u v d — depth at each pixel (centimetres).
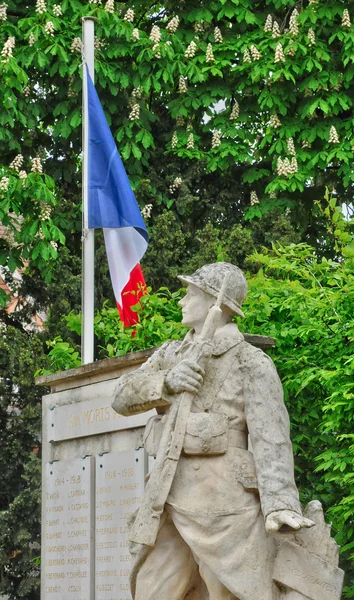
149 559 683
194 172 1934
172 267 1873
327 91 1894
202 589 696
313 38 1884
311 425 1245
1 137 1859
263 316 1185
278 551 667
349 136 1873
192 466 677
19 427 1898
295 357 1177
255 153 1977
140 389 695
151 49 1903
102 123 1427
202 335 695
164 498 670
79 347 1836
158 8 2041
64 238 1808
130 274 1362
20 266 1850
